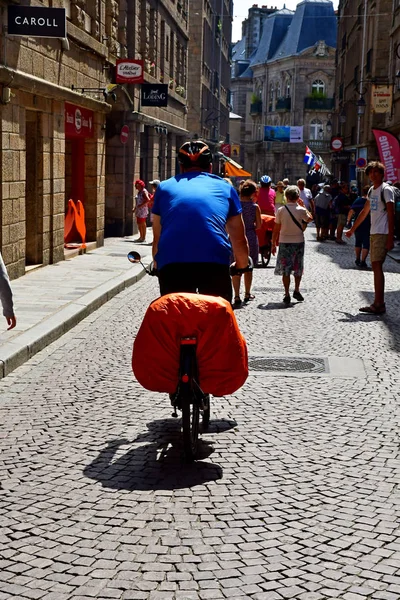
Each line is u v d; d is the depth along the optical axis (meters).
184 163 6.35
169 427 6.59
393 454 5.93
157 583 3.96
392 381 8.27
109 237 28.17
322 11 105.12
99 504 4.96
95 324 11.47
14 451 5.95
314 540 4.46
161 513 4.83
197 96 52.59
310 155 48.09
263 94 114.00
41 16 14.28
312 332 11.02
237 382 5.81
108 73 24.81
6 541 4.44
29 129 17.27
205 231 5.93
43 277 15.80
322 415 6.98
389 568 4.14
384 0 45.22
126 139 27.16
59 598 3.82
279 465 5.69
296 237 13.66
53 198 18.16
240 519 4.75
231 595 3.85
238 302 13.31
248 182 14.77
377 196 12.59
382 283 12.70
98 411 7.04
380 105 37.06
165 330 5.56
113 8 24.91
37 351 9.47
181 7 41.53
